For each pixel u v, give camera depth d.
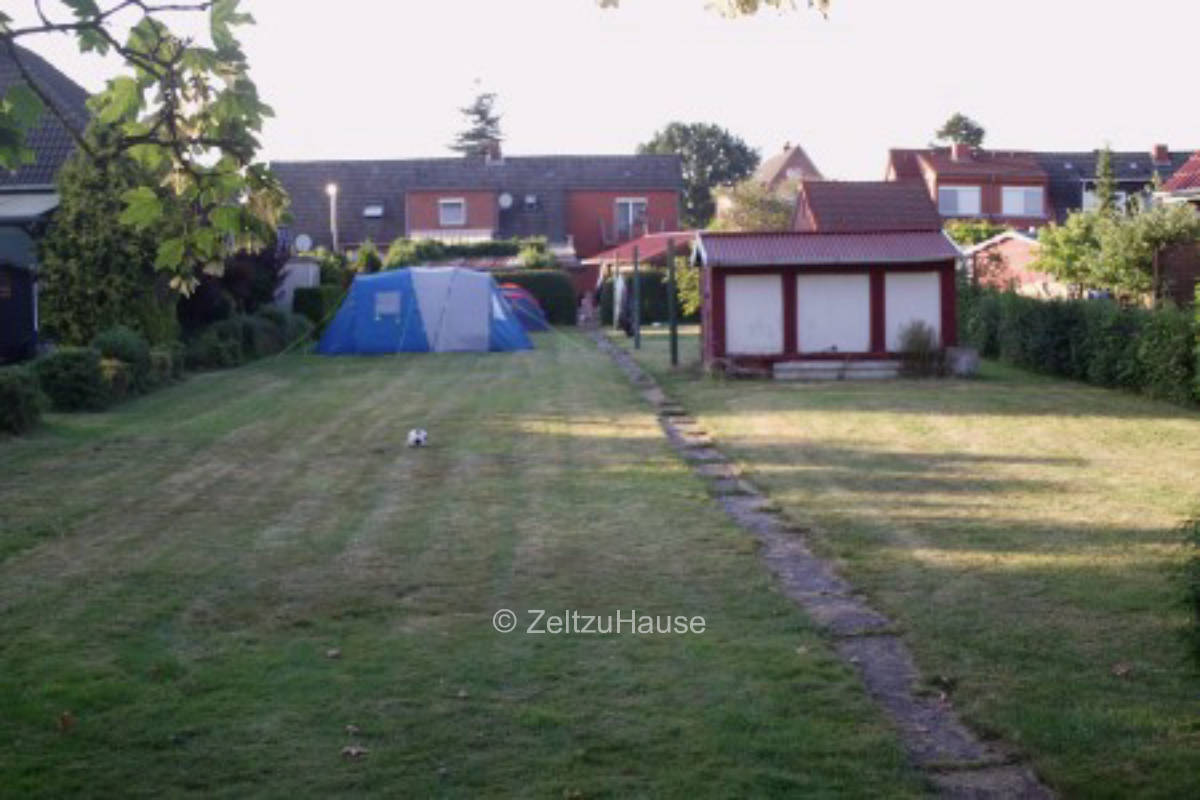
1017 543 8.91
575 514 10.23
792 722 5.52
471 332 30.41
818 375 21.97
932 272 22.31
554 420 16.66
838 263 22.05
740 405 18.14
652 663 6.37
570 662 6.39
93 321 21.42
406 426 16.20
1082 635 6.69
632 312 37.91
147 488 11.66
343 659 6.46
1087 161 54.41
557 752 5.21
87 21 4.40
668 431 15.67
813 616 7.21
